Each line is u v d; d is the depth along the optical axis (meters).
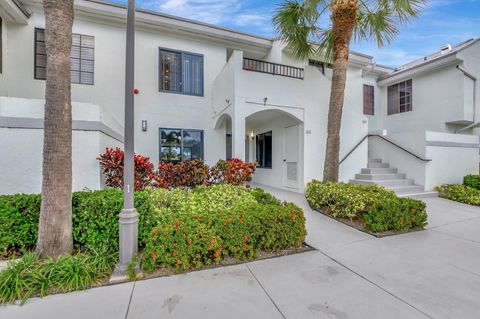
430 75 10.87
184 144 9.05
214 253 3.32
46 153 3.14
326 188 6.08
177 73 9.00
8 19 7.00
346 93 11.65
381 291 2.66
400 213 4.67
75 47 7.82
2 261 3.31
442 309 2.36
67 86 3.21
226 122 10.14
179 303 2.46
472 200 6.92
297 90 8.08
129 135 3.06
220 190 5.34
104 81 8.12
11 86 7.11
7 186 4.28
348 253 3.69
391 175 8.52
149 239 3.13
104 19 8.00
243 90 7.26
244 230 3.47
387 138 9.45
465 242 4.12
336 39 6.75
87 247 3.45
